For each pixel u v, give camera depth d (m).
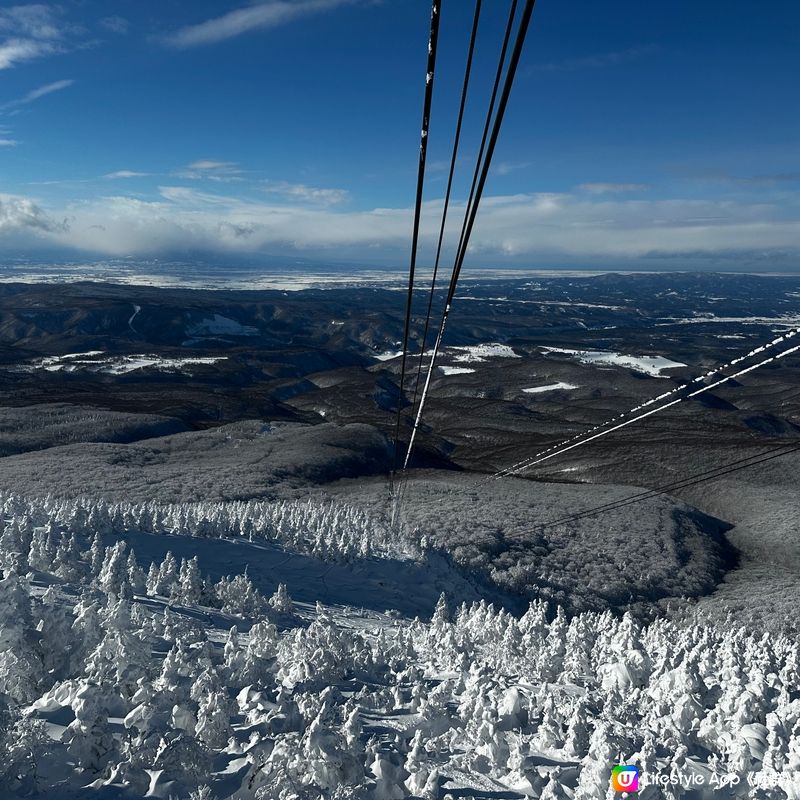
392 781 16.41
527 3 5.67
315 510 90.69
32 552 44.50
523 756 19.08
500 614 42.44
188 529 74.06
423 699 24.17
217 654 26.70
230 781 15.42
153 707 16.83
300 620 49.16
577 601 77.88
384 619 59.88
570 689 29.58
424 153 8.11
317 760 15.23
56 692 17.50
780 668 36.12
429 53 6.79
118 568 43.06
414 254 9.48
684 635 42.88
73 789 13.95
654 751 18.36
